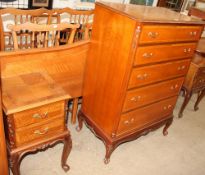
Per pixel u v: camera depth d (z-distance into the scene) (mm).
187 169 2141
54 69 1894
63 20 3068
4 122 1368
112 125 1867
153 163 2133
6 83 1510
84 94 2152
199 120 2912
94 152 2129
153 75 1813
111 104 1826
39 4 2953
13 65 1618
